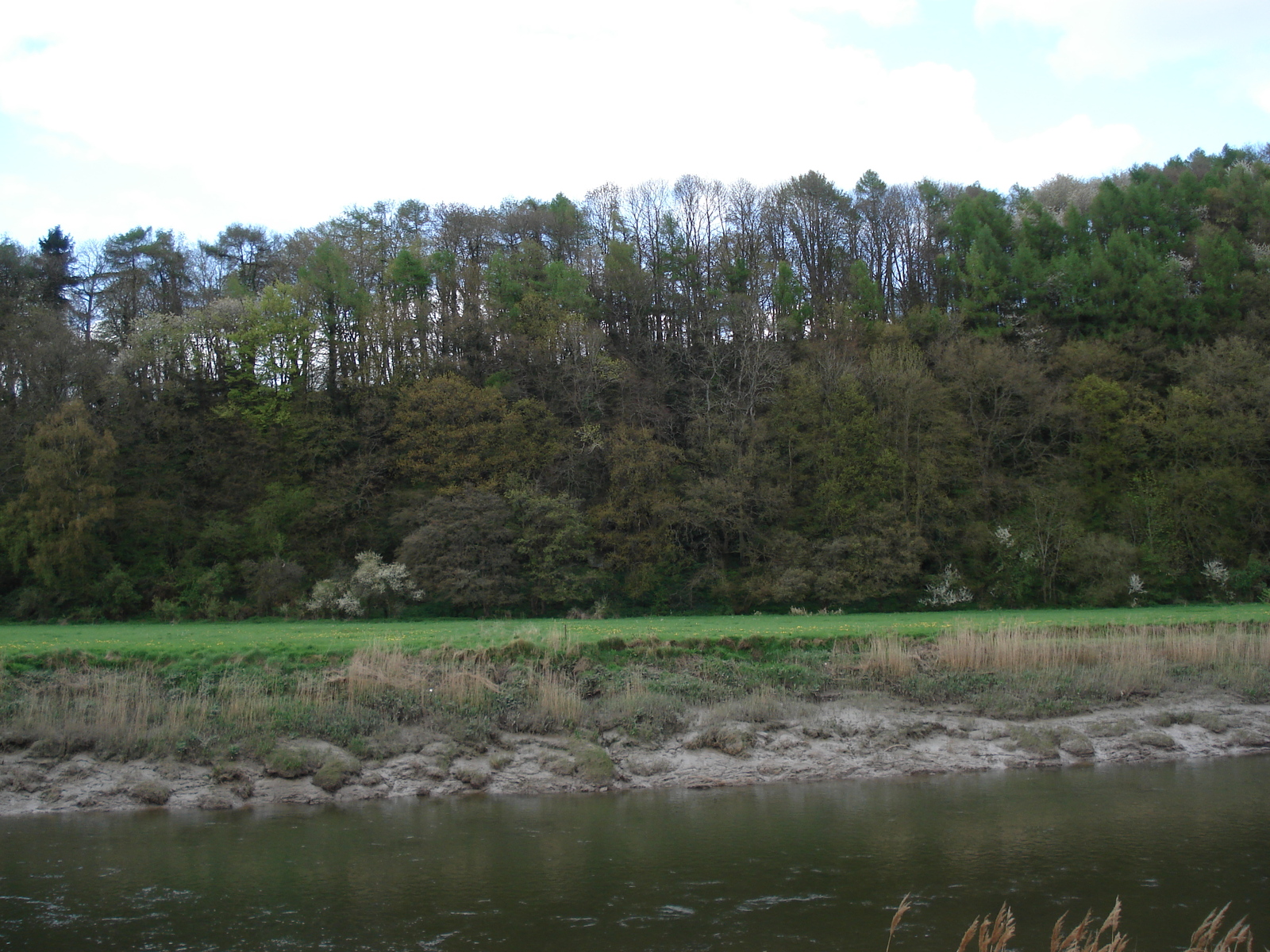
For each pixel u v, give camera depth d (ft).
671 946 38.14
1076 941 33.01
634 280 220.84
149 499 167.43
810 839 53.21
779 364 188.65
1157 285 208.95
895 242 267.18
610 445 175.32
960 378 188.96
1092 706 82.38
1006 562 168.76
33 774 62.54
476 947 38.11
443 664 79.51
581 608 159.84
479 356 201.26
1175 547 170.71
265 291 192.85
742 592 164.35
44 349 172.86
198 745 66.08
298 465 181.06
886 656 86.94
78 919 41.47
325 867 48.49
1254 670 89.56
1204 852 50.37
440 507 157.89
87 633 107.14
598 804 61.82
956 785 66.64
